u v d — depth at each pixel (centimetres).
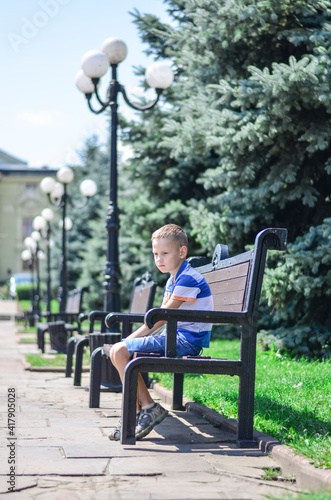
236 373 320
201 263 465
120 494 231
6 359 895
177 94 1060
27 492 234
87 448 307
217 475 261
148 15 1026
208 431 355
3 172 5806
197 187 1147
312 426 327
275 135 702
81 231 3012
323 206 794
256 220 834
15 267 5816
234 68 780
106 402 474
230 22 693
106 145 3056
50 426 370
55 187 1385
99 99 746
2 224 5812
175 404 439
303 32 689
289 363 625
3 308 3516
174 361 313
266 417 357
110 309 724
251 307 321
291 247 701
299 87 624
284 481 259
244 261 341
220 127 702
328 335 710
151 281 515
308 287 672
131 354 340
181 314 315
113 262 729
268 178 740
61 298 1324
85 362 768
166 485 245
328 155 746
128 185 1538
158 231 367
